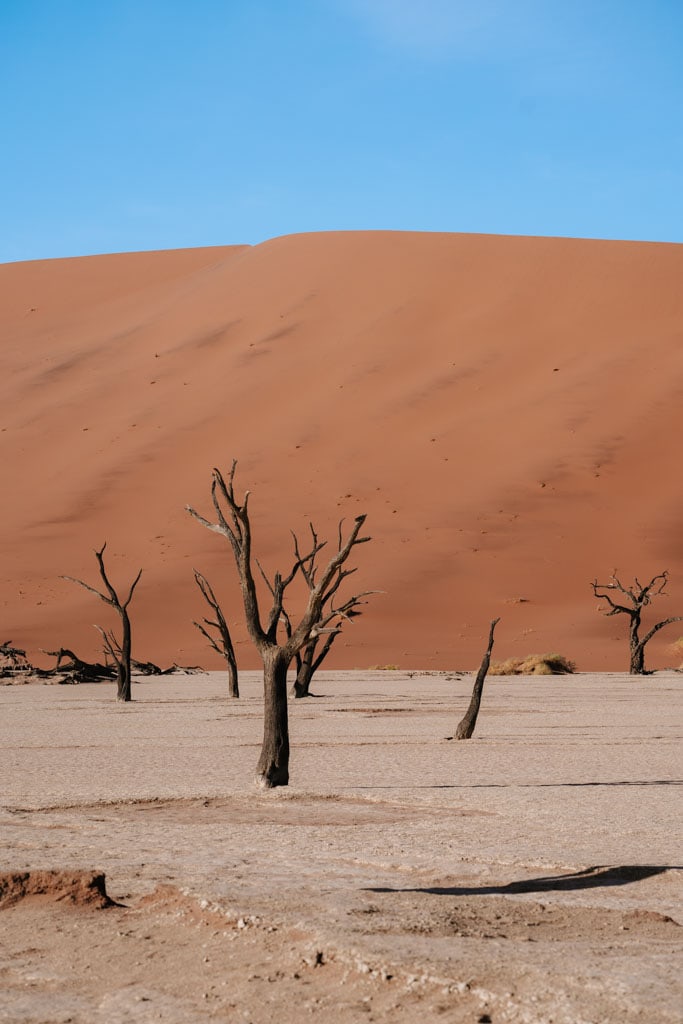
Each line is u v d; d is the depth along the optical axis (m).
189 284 155.88
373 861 10.19
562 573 86.06
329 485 100.50
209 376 124.38
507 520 93.31
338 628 16.50
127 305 154.50
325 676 58.69
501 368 117.06
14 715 32.31
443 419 109.62
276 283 142.25
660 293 125.62
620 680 54.19
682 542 89.12
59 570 92.44
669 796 14.76
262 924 7.31
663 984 5.95
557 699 39.12
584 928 7.54
